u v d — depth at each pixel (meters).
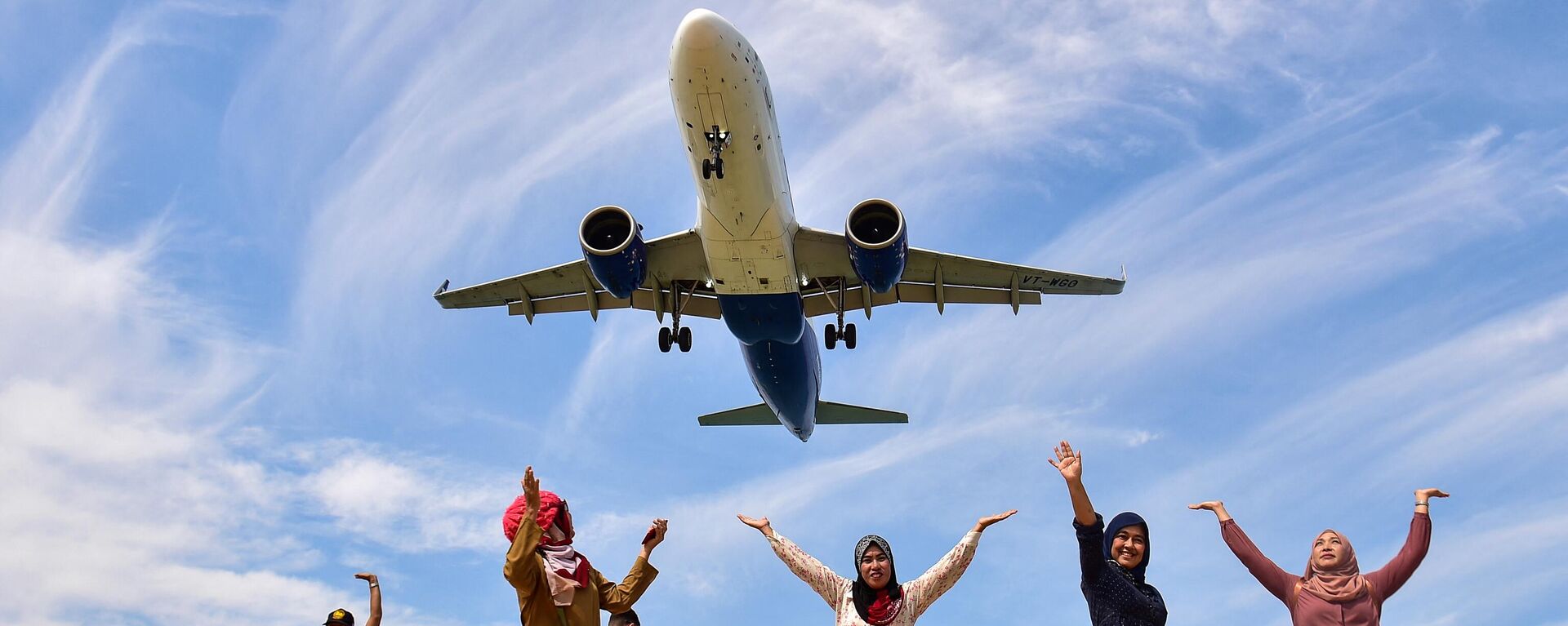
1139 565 8.13
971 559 7.75
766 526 8.17
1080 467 7.72
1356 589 7.57
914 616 7.57
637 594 7.89
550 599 7.17
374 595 8.30
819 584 7.82
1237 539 8.22
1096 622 7.61
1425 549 7.70
